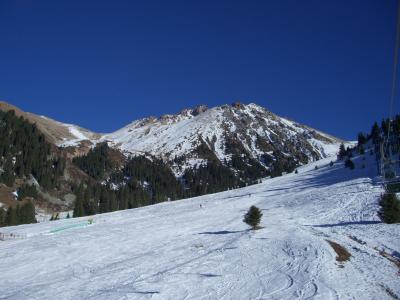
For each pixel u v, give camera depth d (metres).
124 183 192.88
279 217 55.00
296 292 19.39
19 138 147.62
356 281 20.83
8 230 61.62
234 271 24.59
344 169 111.06
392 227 36.38
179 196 185.38
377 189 66.31
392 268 23.22
